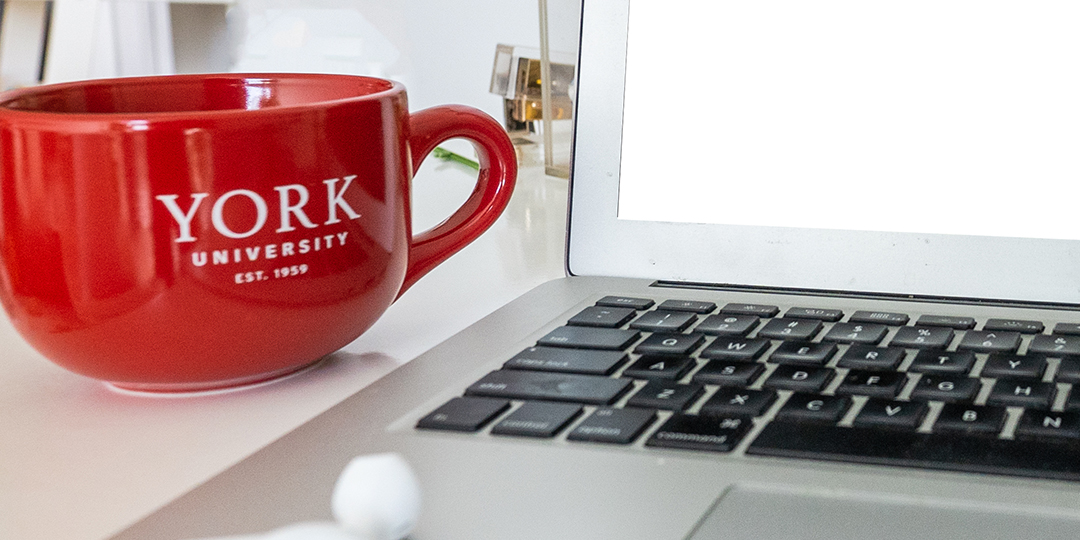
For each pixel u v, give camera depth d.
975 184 0.41
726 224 0.44
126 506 0.27
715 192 0.45
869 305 0.40
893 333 0.36
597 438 0.27
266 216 0.33
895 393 0.29
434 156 0.87
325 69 1.05
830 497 0.23
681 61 0.45
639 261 0.46
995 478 0.24
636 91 0.45
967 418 0.27
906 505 0.23
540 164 0.83
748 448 0.26
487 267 0.54
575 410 0.29
